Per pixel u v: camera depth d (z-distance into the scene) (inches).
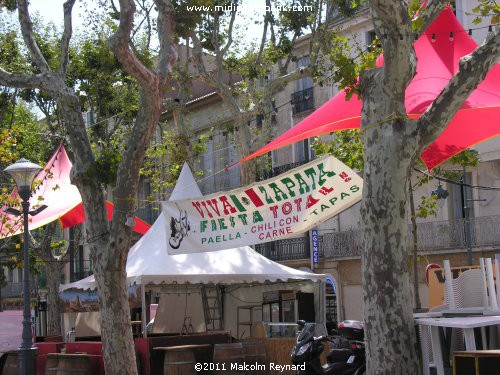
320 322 657.6
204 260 624.1
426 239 1041.5
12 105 1082.7
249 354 599.5
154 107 524.4
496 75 447.5
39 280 1817.2
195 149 966.4
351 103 458.0
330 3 832.3
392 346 331.9
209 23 846.5
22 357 605.9
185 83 879.7
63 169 768.9
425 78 441.4
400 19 339.3
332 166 450.9
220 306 745.0
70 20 583.5
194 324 737.6
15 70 1032.8
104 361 534.0
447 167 994.7
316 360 426.3
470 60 331.9
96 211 547.2
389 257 337.7
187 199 513.0
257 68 863.7
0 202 761.6
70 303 694.5
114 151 557.0
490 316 338.6
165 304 727.1
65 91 560.4
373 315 337.7
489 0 405.7
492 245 981.8
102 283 535.2
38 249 1221.1
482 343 366.9
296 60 876.0
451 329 385.4
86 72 1055.6
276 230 475.2
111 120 1330.0
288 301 748.0
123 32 490.0
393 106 345.7
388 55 343.6
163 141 1119.0
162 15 537.6
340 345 437.7
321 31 836.0
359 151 734.5
